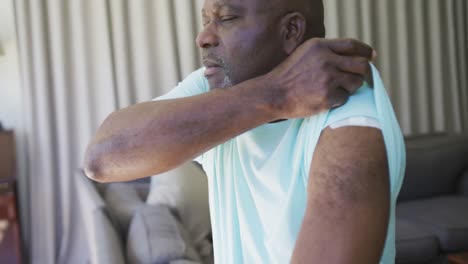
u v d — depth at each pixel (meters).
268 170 0.58
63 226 3.06
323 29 0.60
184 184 2.33
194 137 0.53
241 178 0.63
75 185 3.05
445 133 3.52
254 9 0.56
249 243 0.62
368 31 3.59
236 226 0.65
